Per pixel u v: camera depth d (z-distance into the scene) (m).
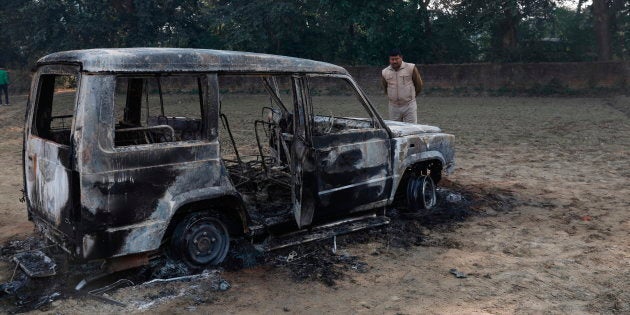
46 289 4.80
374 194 6.24
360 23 31.05
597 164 10.69
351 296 4.76
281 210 5.85
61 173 4.57
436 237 6.37
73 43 35.25
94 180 4.35
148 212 4.64
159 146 4.68
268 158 7.02
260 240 5.64
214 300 4.64
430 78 30.36
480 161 11.16
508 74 29.22
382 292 4.85
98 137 4.36
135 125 5.69
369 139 6.12
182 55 4.83
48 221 4.92
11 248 5.95
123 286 4.87
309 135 5.53
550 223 6.93
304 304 4.60
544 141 13.69
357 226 6.16
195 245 5.08
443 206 7.46
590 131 15.30
